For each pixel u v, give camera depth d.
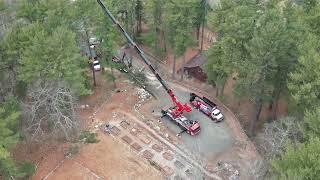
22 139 50.38
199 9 71.00
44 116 49.25
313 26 58.91
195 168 52.97
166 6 62.00
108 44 60.19
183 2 60.25
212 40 78.50
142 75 68.88
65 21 55.84
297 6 61.88
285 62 54.59
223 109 64.19
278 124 51.75
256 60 52.91
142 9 75.56
